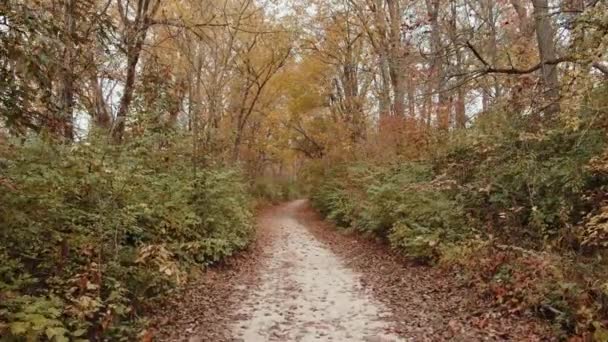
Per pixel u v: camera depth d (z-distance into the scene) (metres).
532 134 8.95
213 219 11.48
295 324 6.88
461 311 7.03
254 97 28.92
